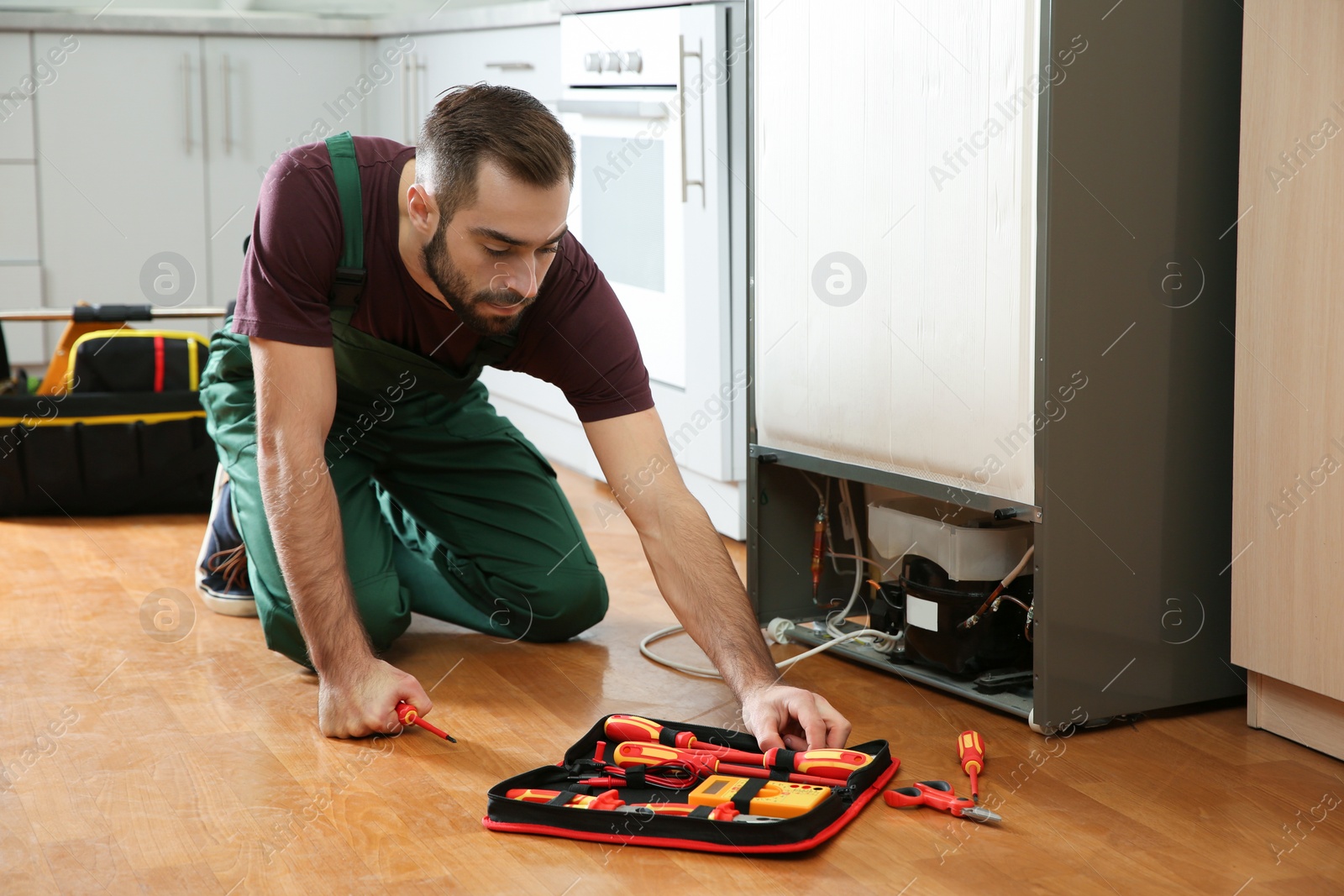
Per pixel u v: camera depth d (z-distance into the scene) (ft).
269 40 12.39
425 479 6.15
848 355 5.38
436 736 4.86
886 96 5.03
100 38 11.94
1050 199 4.47
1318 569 4.54
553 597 5.90
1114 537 4.82
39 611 6.47
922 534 5.44
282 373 4.70
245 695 5.28
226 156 12.51
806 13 5.40
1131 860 3.84
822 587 6.30
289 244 4.73
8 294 12.09
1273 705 4.87
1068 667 4.80
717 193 7.43
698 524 4.95
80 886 3.69
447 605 6.34
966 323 4.82
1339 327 4.38
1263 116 4.56
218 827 4.08
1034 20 4.44
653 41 7.80
